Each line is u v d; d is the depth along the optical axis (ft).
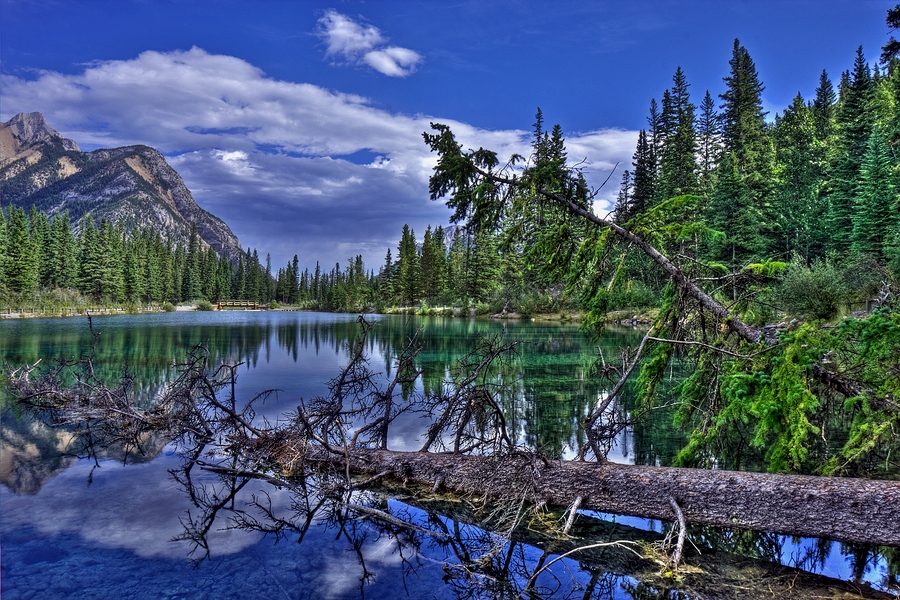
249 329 122.31
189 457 25.17
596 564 14.71
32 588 12.81
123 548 15.37
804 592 13.06
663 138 150.92
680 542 14.58
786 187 140.15
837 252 99.45
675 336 23.11
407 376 24.88
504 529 17.26
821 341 18.03
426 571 14.24
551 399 38.42
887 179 84.12
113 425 29.78
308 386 44.75
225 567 14.23
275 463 23.61
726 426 22.18
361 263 346.54
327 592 12.99
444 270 241.76
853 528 14.30
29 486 20.80
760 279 22.17
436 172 24.50
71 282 222.07
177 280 327.67
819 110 199.72
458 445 21.97
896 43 45.44
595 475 17.80
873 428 17.81
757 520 15.35
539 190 23.77
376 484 21.26
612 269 24.35
